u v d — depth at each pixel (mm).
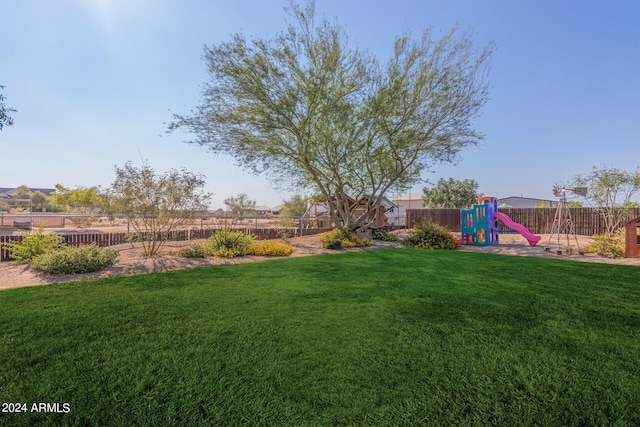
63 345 2895
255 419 1904
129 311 3891
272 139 12688
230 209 34594
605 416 1932
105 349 2814
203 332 3217
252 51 11414
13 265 7625
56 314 3771
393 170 14531
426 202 42250
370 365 2533
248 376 2363
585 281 5770
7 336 3092
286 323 3482
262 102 11891
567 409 2000
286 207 33125
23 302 4285
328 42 11961
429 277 6152
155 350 2797
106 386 2234
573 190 12461
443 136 13117
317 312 3871
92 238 10977
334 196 17188
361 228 15781
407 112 12828
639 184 11438
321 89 11867
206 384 2262
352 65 12297
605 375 2396
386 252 10797
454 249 12195
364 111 12414
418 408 2004
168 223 9617
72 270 6391
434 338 3078
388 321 3555
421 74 12234
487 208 13406
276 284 5473
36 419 1885
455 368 2494
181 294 4746
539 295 4730
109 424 1859
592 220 16672
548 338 3094
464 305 4191
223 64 11367
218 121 12023
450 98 12367
